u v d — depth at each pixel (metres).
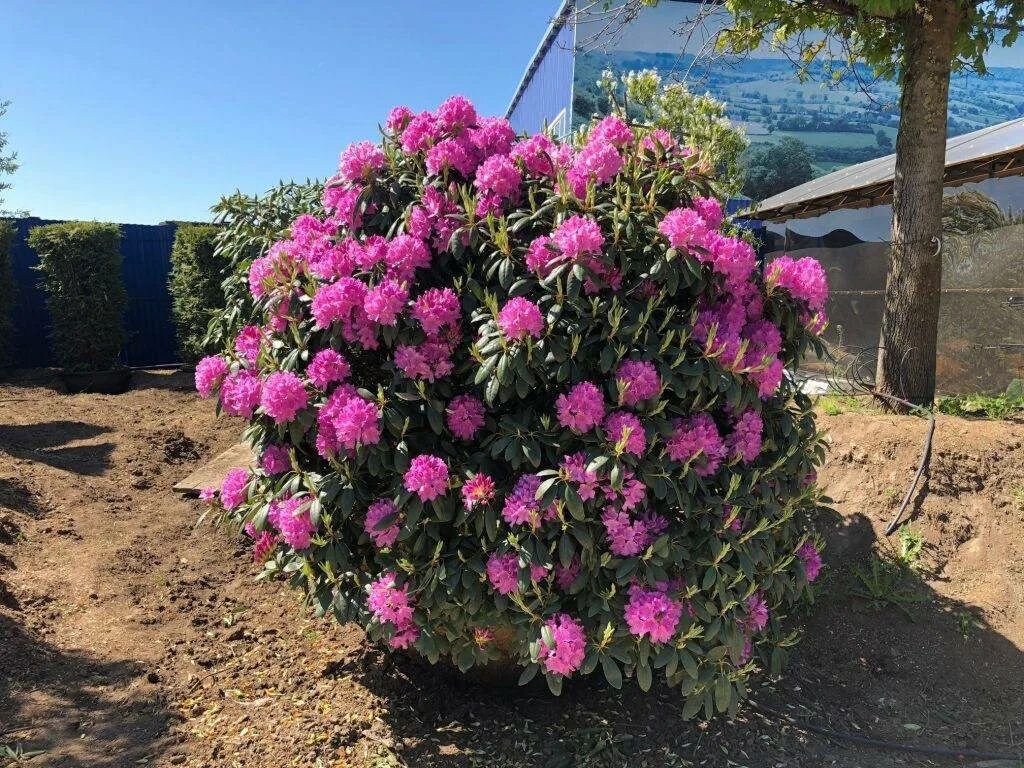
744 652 2.47
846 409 4.88
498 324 2.11
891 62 5.46
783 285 2.45
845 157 17.61
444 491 2.15
